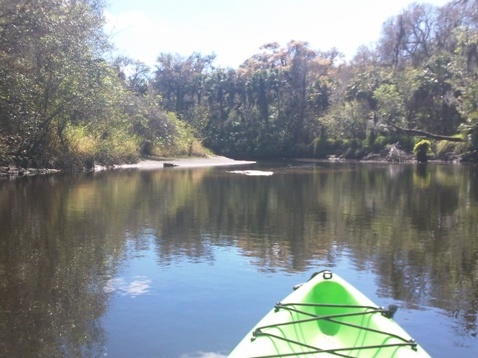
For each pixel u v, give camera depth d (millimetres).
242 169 29750
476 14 35406
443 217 11227
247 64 62125
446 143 38375
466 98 33594
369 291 5938
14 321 4961
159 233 9211
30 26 16812
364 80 46688
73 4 19906
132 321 4992
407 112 41875
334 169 30422
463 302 5570
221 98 55500
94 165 26109
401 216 11383
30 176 20516
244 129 54125
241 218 10969
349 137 48375
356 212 11961
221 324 4934
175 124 38875
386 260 7363
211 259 7355
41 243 8266
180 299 5621
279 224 10250
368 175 24719
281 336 3785
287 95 53906
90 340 4543
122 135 30266
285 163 39375
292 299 4383
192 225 10070
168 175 23422
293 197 14961
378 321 4066
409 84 41312
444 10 47281
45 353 4281
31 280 6270
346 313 4145
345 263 7191
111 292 5840
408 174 25438
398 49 50000
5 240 8453
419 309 5359
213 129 54531
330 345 3893
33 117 19078
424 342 4543
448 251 7926
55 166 23094
